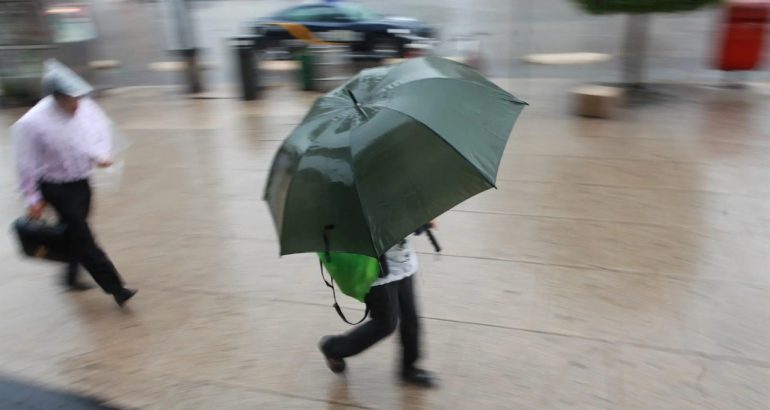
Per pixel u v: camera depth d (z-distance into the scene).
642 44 9.67
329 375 3.89
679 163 6.71
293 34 13.61
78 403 3.78
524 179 6.55
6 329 4.56
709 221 5.43
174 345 4.27
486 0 20.30
